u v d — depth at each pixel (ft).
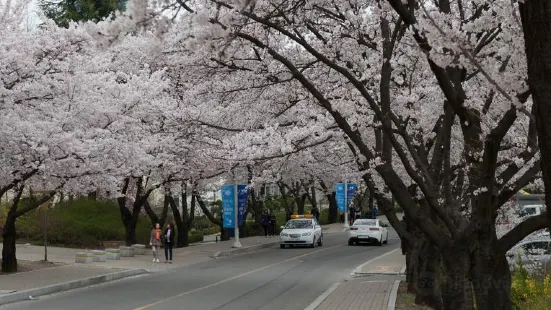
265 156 41.60
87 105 51.44
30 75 48.19
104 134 52.60
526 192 62.95
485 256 22.71
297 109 43.42
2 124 45.70
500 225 52.08
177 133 48.91
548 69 13.15
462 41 18.33
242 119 46.85
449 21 26.94
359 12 38.34
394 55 37.93
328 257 85.61
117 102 54.39
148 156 60.70
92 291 50.31
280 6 31.60
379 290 48.98
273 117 44.09
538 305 32.68
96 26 17.66
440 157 34.86
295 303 44.27
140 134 61.41
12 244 59.47
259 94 41.91
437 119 42.50
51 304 42.78
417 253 43.78
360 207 188.85
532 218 22.21
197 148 57.72
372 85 39.34
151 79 58.03
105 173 55.88
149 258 80.38
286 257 86.02
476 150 23.70
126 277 61.26
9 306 41.83
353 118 36.76
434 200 25.79
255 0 19.84
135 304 42.91
